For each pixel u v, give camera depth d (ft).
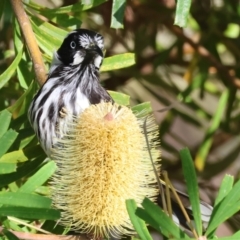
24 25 3.38
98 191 2.94
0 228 2.92
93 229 2.98
